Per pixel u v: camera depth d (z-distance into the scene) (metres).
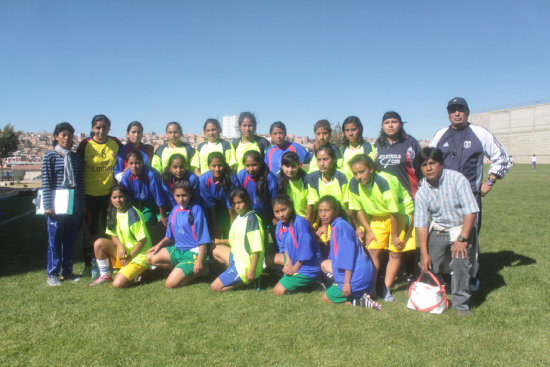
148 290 5.06
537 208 11.87
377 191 4.60
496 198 14.59
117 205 5.36
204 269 5.55
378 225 4.88
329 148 5.11
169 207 6.06
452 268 4.16
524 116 67.56
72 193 5.32
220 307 4.44
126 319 4.12
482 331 3.73
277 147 6.47
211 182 5.80
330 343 3.53
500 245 7.21
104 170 6.11
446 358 3.24
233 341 3.60
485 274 5.49
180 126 6.99
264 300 4.67
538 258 6.23
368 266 4.56
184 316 4.19
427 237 4.40
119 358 3.34
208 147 6.93
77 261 6.70
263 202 5.77
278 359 3.28
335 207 4.59
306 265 4.89
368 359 3.25
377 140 5.44
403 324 3.92
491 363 3.16
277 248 6.25
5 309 4.42
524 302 4.42
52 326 3.97
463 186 4.14
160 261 5.41
